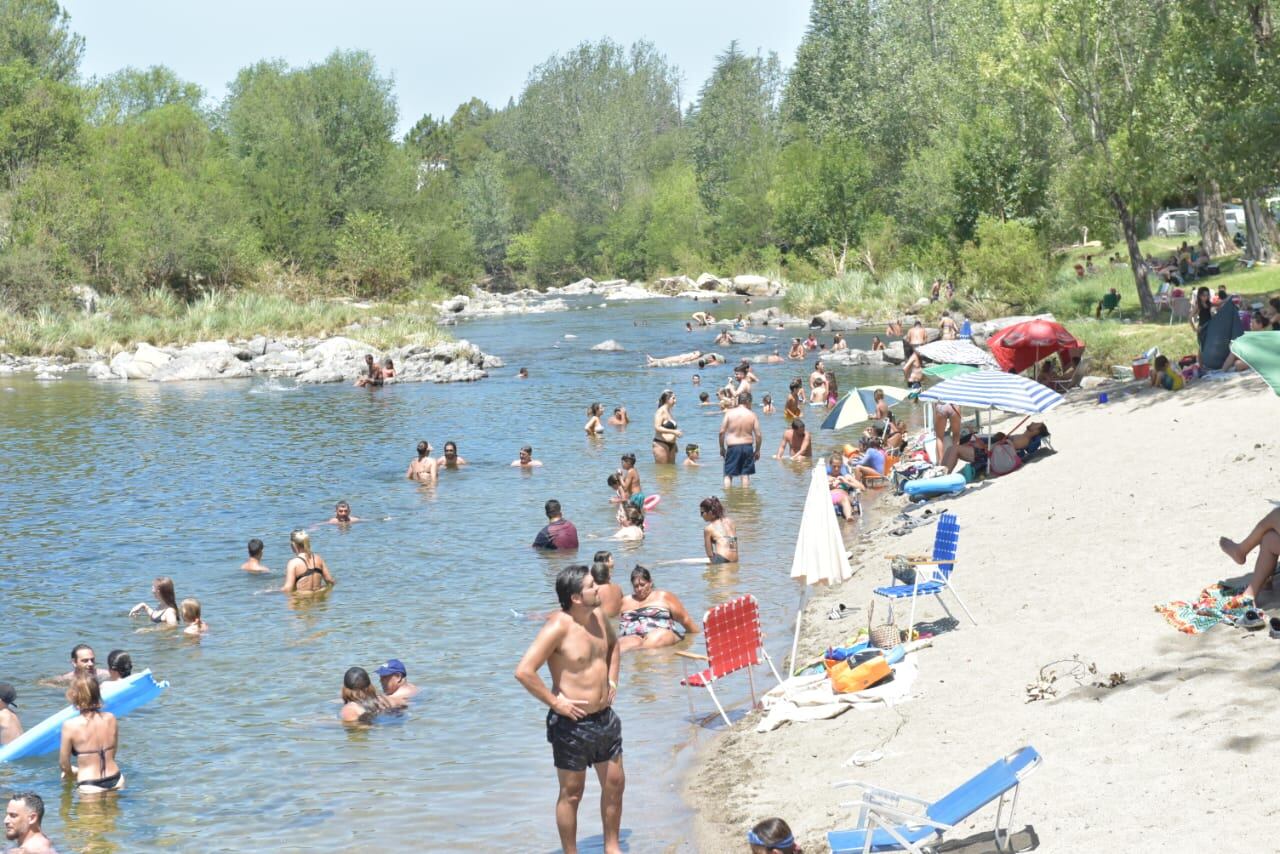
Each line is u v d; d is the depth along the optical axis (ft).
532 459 93.91
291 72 300.61
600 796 33.47
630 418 114.93
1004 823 27.02
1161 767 28.30
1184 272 167.02
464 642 49.24
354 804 33.94
